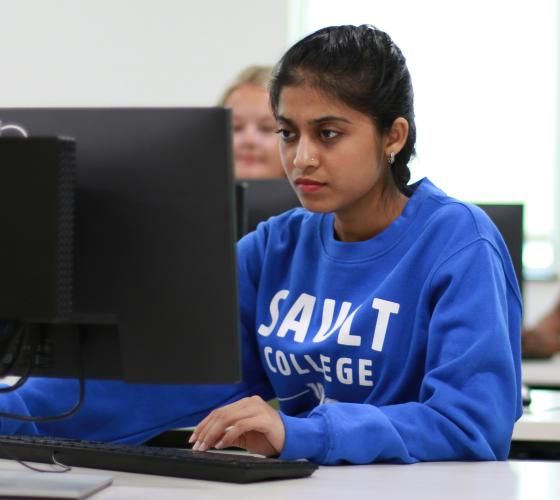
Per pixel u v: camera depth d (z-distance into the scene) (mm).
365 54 1857
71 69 6340
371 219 2027
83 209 1495
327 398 2051
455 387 1812
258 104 4297
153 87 6320
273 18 6270
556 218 6668
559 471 1696
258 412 1664
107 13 6305
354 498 1444
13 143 1406
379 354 1954
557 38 6574
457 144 6656
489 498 1460
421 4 6582
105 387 2020
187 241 1489
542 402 2916
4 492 1441
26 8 6328
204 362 1504
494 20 6582
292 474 1601
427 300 1932
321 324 2045
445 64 6617
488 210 2752
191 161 1483
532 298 6652
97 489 1489
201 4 6281
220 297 1492
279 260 2184
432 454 1771
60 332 1570
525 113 6617
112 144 1496
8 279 1412
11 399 1907
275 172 4344
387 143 1930
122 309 1503
